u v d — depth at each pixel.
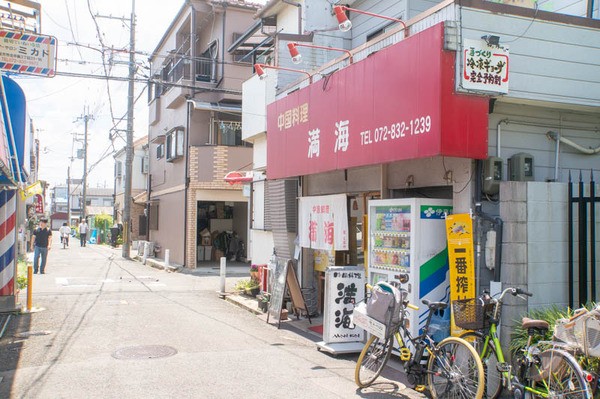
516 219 5.93
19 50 9.08
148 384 5.91
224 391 5.73
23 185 10.68
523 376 4.98
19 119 8.23
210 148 20.73
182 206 21.62
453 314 5.43
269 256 13.34
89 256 27.11
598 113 7.43
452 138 6.00
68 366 6.62
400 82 6.66
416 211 6.71
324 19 12.65
